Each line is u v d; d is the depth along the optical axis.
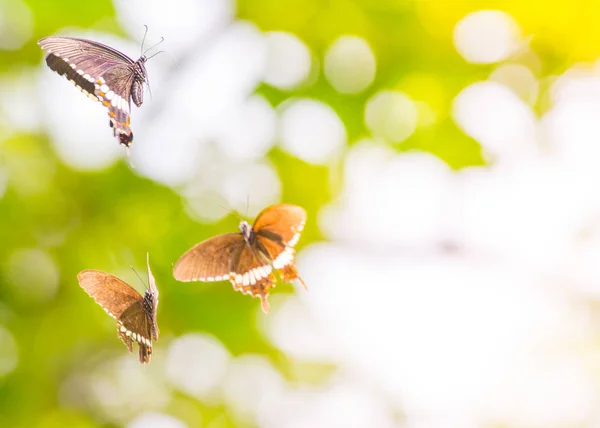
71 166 2.39
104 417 2.41
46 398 2.37
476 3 2.39
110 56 1.92
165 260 2.39
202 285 2.39
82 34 2.37
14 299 2.37
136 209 2.39
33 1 2.34
